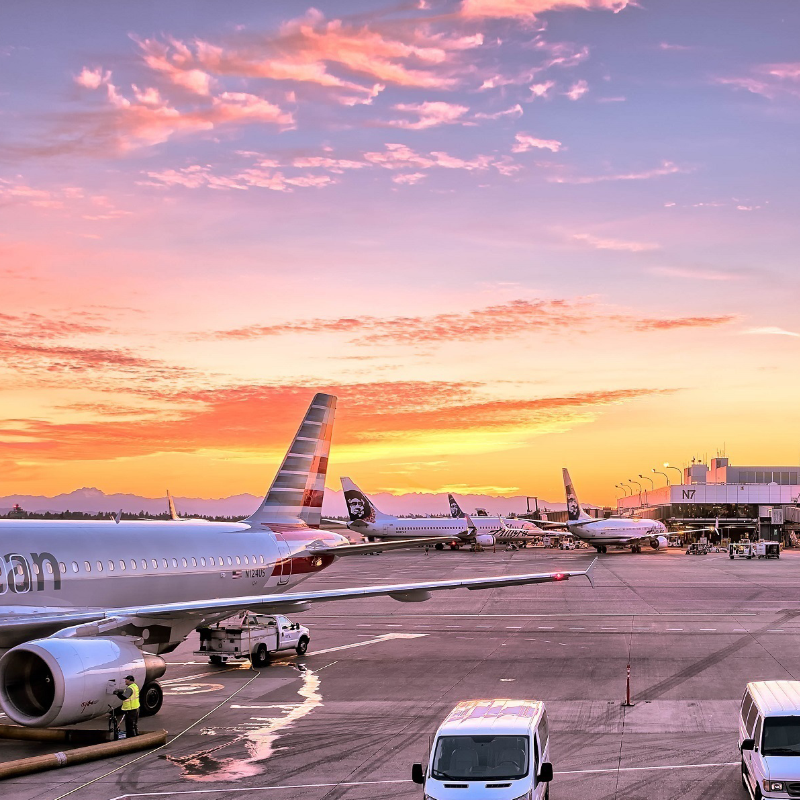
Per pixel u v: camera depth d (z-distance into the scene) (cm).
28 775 2530
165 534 4084
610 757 2655
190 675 4034
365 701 3450
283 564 4634
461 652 4578
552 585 8356
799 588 7938
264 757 2692
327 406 5231
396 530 16675
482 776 1998
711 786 2386
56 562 3450
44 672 2931
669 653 4475
